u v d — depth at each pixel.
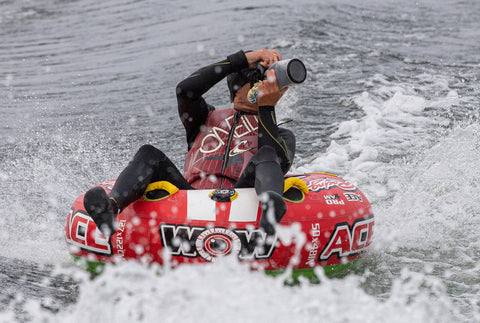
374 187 20.53
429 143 24.45
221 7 60.69
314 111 29.67
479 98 31.08
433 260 14.96
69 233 14.08
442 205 18.70
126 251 13.28
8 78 41.31
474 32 50.41
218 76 14.91
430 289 12.89
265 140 14.39
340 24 52.34
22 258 14.59
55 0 73.00
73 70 42.88
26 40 54.22
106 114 31.78
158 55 44.97
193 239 12.83
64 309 11.32
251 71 15.24
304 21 52.12
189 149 16.30
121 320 9.72
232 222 12.84
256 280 10.96
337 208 13.89
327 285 11.24
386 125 27.06
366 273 14.18
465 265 14.57
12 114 32.47
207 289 10.32
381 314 10.55
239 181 14.09
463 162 21.97
